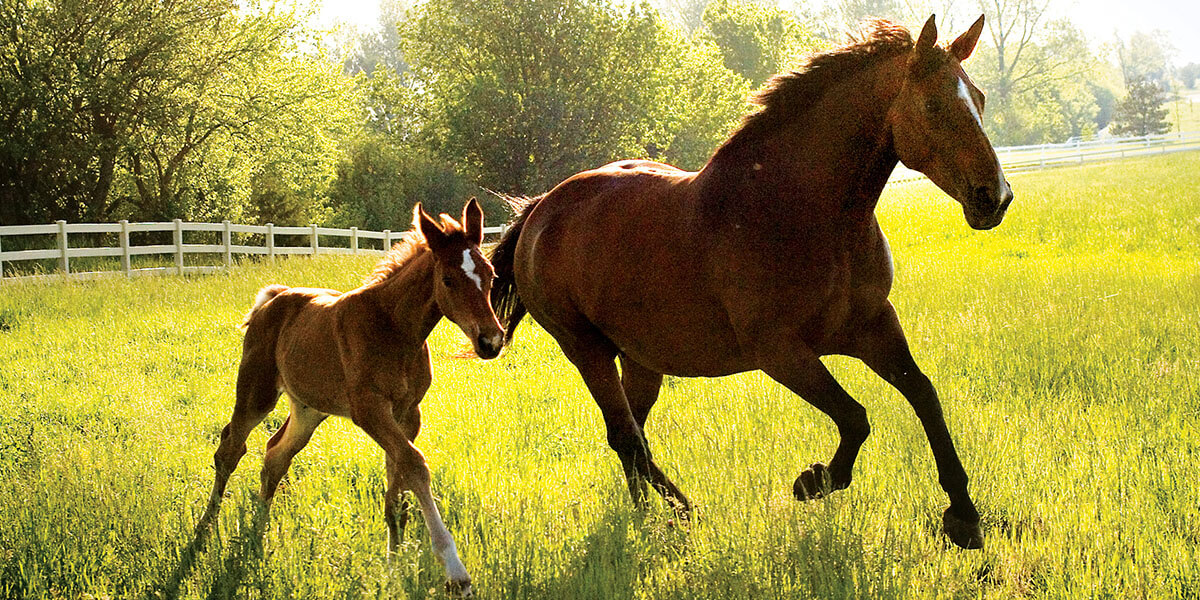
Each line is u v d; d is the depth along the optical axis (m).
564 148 41.72
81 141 28.14
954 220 25.91
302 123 30.69
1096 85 121.88
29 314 13.87
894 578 4.23
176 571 4.70
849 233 4.79
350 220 38.50
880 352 4.96
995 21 80.94
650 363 5.64
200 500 5.85
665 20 44.75
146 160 31.50
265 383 5.92
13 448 7.11
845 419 4.75
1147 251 19.81
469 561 4.80
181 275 20.11
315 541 4.84
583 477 6.16
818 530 4.45
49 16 27.05
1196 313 9.96
